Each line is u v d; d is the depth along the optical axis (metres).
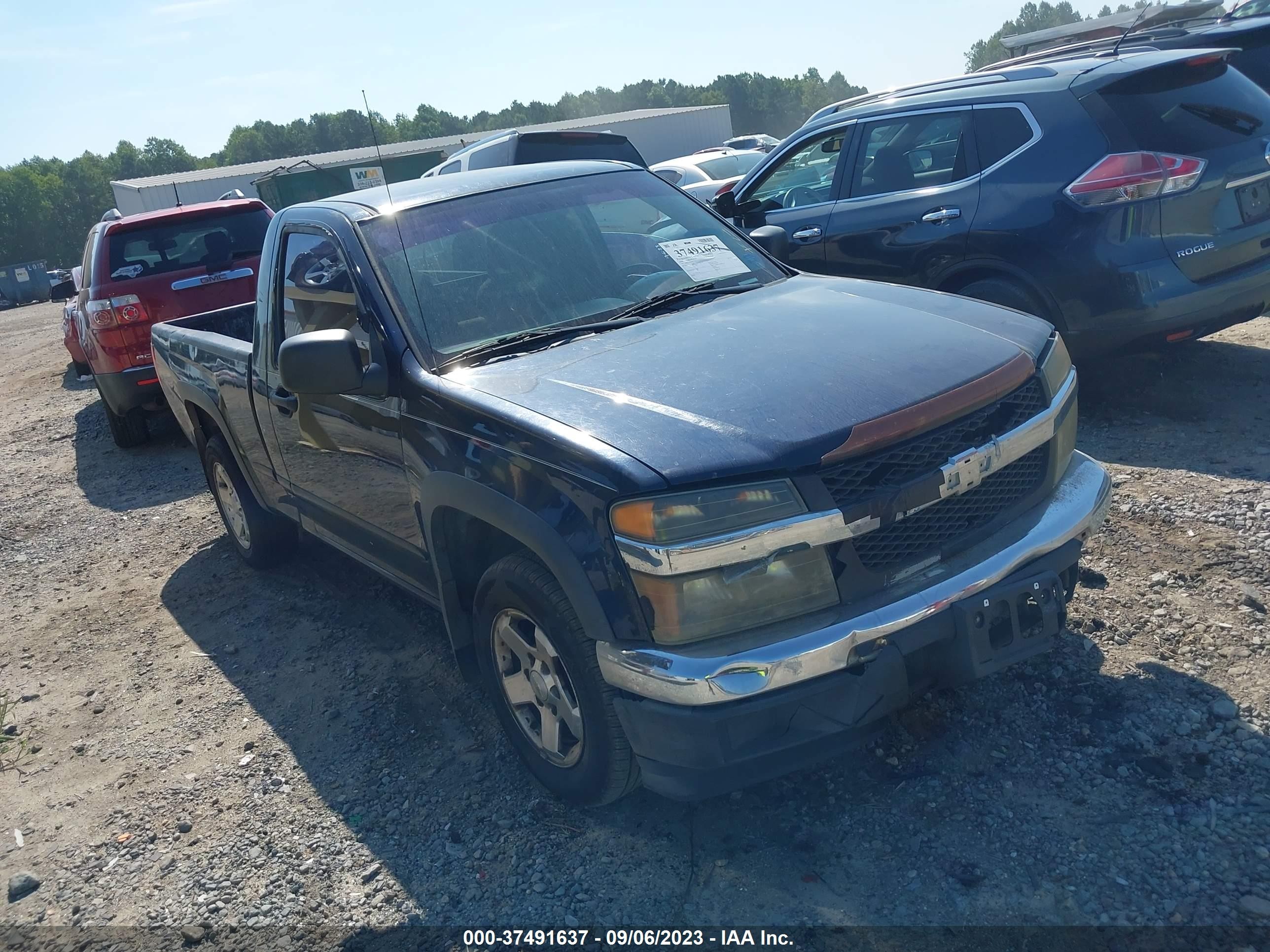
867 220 5.88
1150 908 2.36
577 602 2.56
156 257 8.32
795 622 2.45
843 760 3.03
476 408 2.89
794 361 2.83
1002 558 2.64
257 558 5.36
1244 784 2.69
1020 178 5.16
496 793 3.20
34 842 3.40
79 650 4.89
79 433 9.98
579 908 2.65
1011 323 3.16
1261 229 4.96
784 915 2.51
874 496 2.48
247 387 4.48
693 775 2.51
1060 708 3.10
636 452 2.48
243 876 3.03
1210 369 5.80
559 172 4.11
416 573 3.58
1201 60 5.06
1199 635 3.34
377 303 3.40
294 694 4.08
